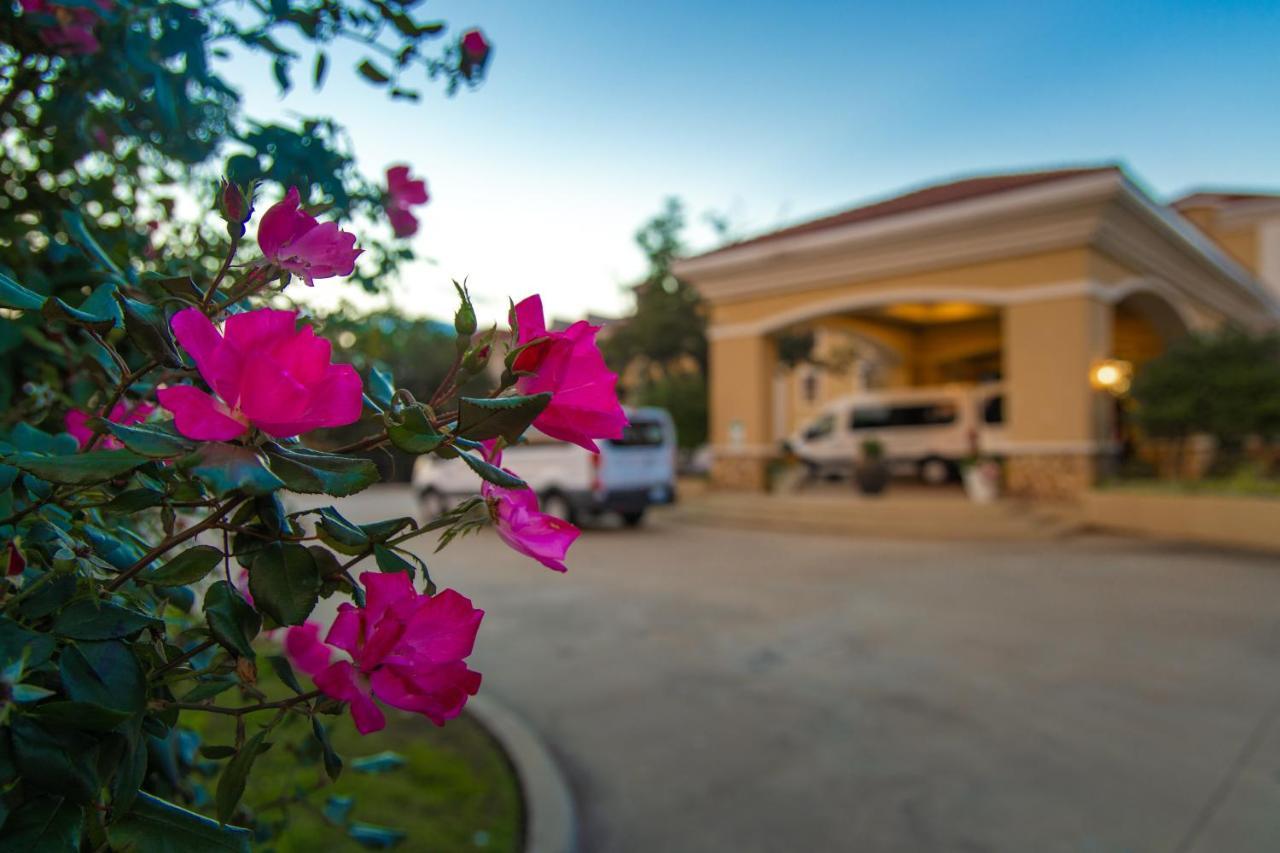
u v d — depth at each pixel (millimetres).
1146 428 14445
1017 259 13453
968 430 19188
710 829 3359
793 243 15320
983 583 8469
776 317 16312
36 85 1667
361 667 715
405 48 1732
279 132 1693
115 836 766
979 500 14039
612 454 12445
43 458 683
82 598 776
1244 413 13234
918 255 14242
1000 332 20672
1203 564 9406
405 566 780
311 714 791
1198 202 27062
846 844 3219
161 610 1042
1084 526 12086
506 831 3082
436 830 3029
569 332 743
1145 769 3848
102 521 1053
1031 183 12812
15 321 1369
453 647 738
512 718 4336
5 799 711
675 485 13336
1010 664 5559
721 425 17125
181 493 772
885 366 22641
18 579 854
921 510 13453
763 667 5570
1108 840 3209
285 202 775
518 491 800
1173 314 16844
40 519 878
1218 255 17000
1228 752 4023
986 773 3828
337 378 620
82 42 1559
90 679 745
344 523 780
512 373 706
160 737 821
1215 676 5246
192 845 775
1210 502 10961
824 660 5719
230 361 608
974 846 3186
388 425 709
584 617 7117
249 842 796
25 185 1845
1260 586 8109
